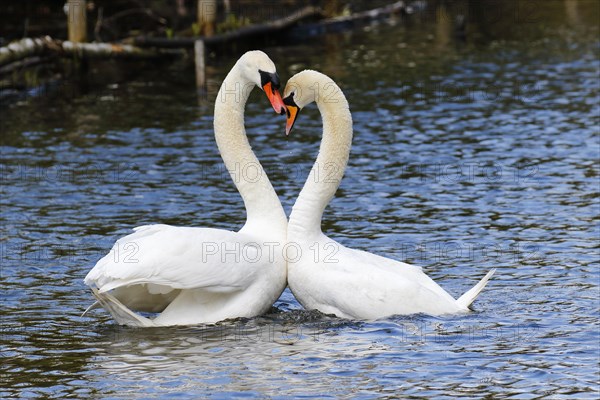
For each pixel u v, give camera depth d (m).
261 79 12.16
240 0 41.62
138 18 38.56
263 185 12.25
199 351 10.60
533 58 31.75
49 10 39.22
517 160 19.70
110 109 25.88
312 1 41.62
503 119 23.50
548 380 9.68
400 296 11.35
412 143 21.41
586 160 19.48
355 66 31.22
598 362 10.09
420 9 44.22
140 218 16.16
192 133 22.86
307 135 22.44
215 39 33.94
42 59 29.98
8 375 10.05
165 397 9.40
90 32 36.19
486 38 36.22
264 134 22.61
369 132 22.56
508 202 16.78
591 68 29.67
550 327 11.12
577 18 40.25
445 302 11.52
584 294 12.27
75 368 10.20
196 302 11.59
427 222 15.76
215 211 16.53
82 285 13.08
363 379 9.76
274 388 9.57
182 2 39.66
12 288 12.90
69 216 16.31
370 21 41.31
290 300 12.58
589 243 14.39
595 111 24.02
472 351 10.44
